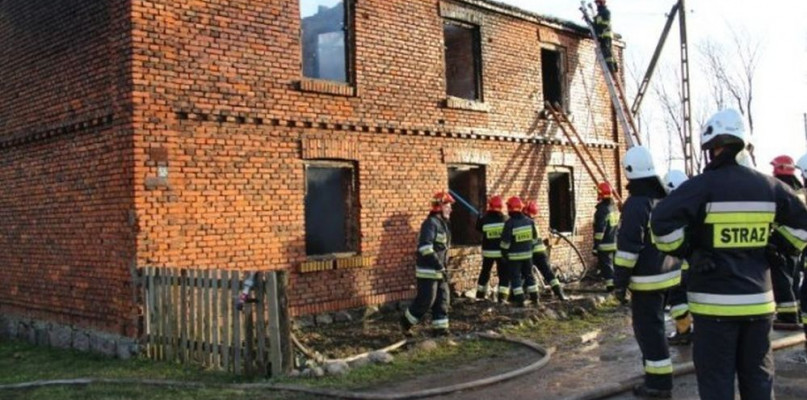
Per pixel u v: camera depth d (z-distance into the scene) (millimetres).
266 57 10438
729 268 4676
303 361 8219
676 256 4996
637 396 6691
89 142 9898
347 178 11664
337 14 11602
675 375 7324
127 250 9211
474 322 10781
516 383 7383
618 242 6391
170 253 9359
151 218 9211
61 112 10406
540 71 15406
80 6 10078
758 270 4715
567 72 16281
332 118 11219
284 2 10688
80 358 9406
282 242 10508
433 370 8102
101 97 9641
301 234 10734
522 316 11102
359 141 11609
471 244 13859
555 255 15484
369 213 11703
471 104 13547
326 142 11109
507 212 14242
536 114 15172
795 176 9703
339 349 9148
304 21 11141
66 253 10383
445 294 10070
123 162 9242
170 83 9453
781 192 4789
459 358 8680
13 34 11531
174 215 9414
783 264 9586
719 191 4723
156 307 8883
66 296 10391
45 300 10836
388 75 12109
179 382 7480
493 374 7832
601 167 17062
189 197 9562
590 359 8492
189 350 8461
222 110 9930
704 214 4770
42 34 10844
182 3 9609
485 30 14133
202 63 9766
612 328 10539
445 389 6980
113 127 9422
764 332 4680
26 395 7359
